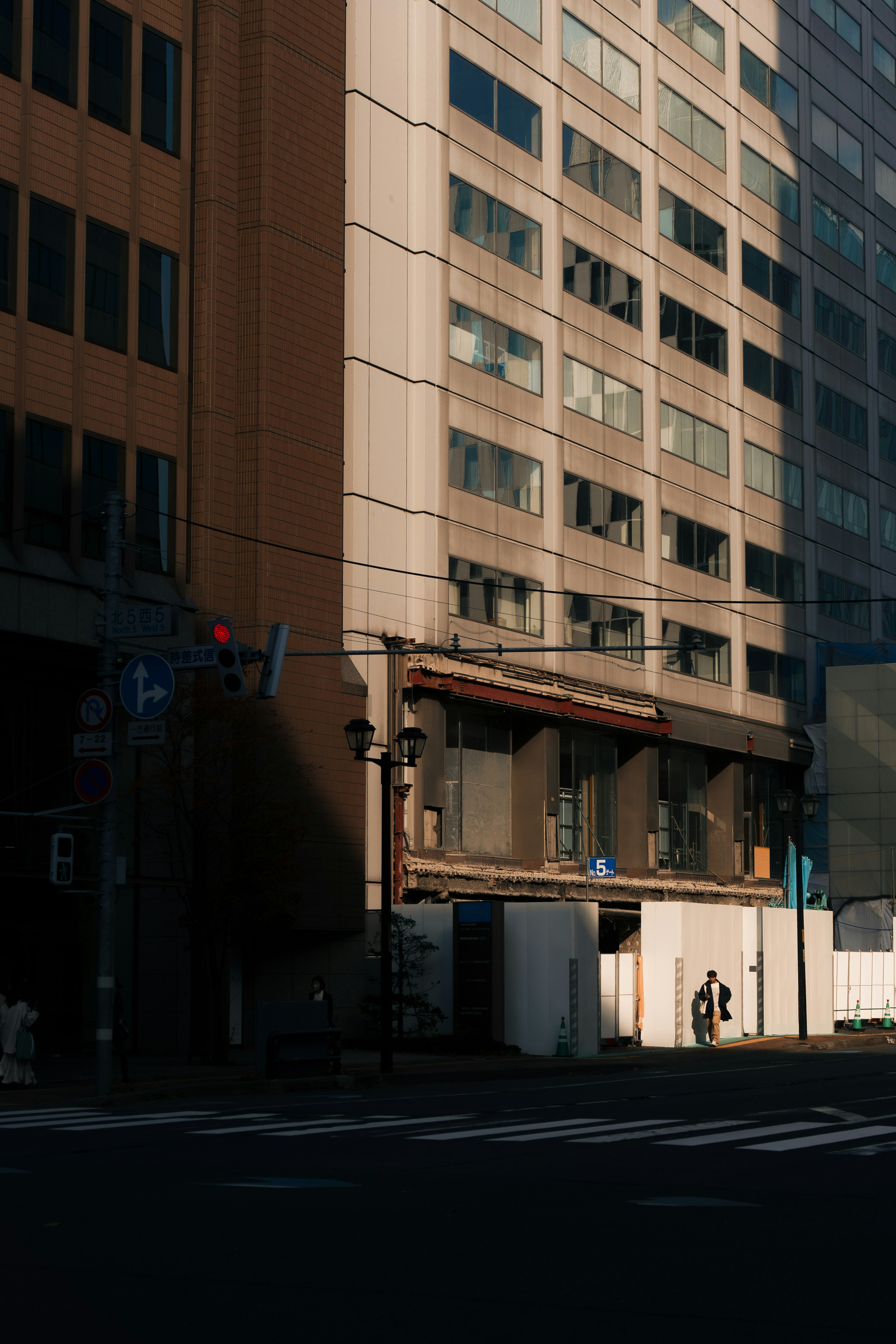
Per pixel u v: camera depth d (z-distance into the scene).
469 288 47.31
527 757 48.97
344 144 42.69
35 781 32.47
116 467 34.56
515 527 48.53
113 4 35.38
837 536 69.88
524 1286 8.74
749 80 65.62
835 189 72.38
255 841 31.67
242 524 38.62
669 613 56.78
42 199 33.12
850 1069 31.25
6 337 31.95
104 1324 7.76
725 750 59.06
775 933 44.50
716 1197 12.33
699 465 59.66
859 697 66.44
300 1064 27.33
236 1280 8.89
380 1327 7.68
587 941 36.31
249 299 39.28
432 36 46.59
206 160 38.41
